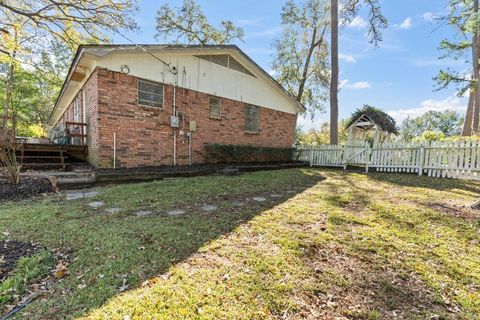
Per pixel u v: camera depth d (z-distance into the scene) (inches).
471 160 284.7
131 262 97.2
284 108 529.7
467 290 86.0
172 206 172.7
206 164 376.5
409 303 79.4
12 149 218.8
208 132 389.4
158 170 297.3
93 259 100.3
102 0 321.7
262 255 102.8
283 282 85.8
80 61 287.9
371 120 505.7
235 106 429.4
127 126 300.8
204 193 209.2
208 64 386.0
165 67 335.0
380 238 122.0
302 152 502.9
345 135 767.1
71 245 113.2
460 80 489.1
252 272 90.9
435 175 315.9
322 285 85.5
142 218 147.2
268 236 121.3
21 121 789.9
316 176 316.2
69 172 254.1
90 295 78.4
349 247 112.3
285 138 533.0
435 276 93.0
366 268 96.9
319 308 75.4
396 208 166.9
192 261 98.0
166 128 337.7
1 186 206.1
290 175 319.6
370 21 519.2
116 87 291.3
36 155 305.7
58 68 805.2
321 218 148.2
